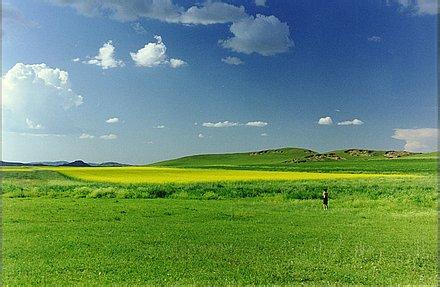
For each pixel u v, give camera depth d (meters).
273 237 26.02
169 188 54.38
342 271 19.53
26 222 30.41
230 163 198.38
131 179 80.75
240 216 33.72
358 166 137.75
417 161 157.00
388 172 108.19
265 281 18.20
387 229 28.62
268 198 46.78
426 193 49.00
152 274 19.05
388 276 18.95
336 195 49.03
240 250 22.94
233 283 17.89
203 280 18.27
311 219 32.47
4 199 44.28
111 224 29.78
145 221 31.05
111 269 19.77
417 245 24.17
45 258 21.41
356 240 25.34
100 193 48.00
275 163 184.50
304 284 17.80
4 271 19.38
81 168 127.38
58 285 17.62
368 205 40.91
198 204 41.25
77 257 21.58
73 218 32.03
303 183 66.94
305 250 23.06
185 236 26.16
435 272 19.50
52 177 85.38
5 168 119.38
